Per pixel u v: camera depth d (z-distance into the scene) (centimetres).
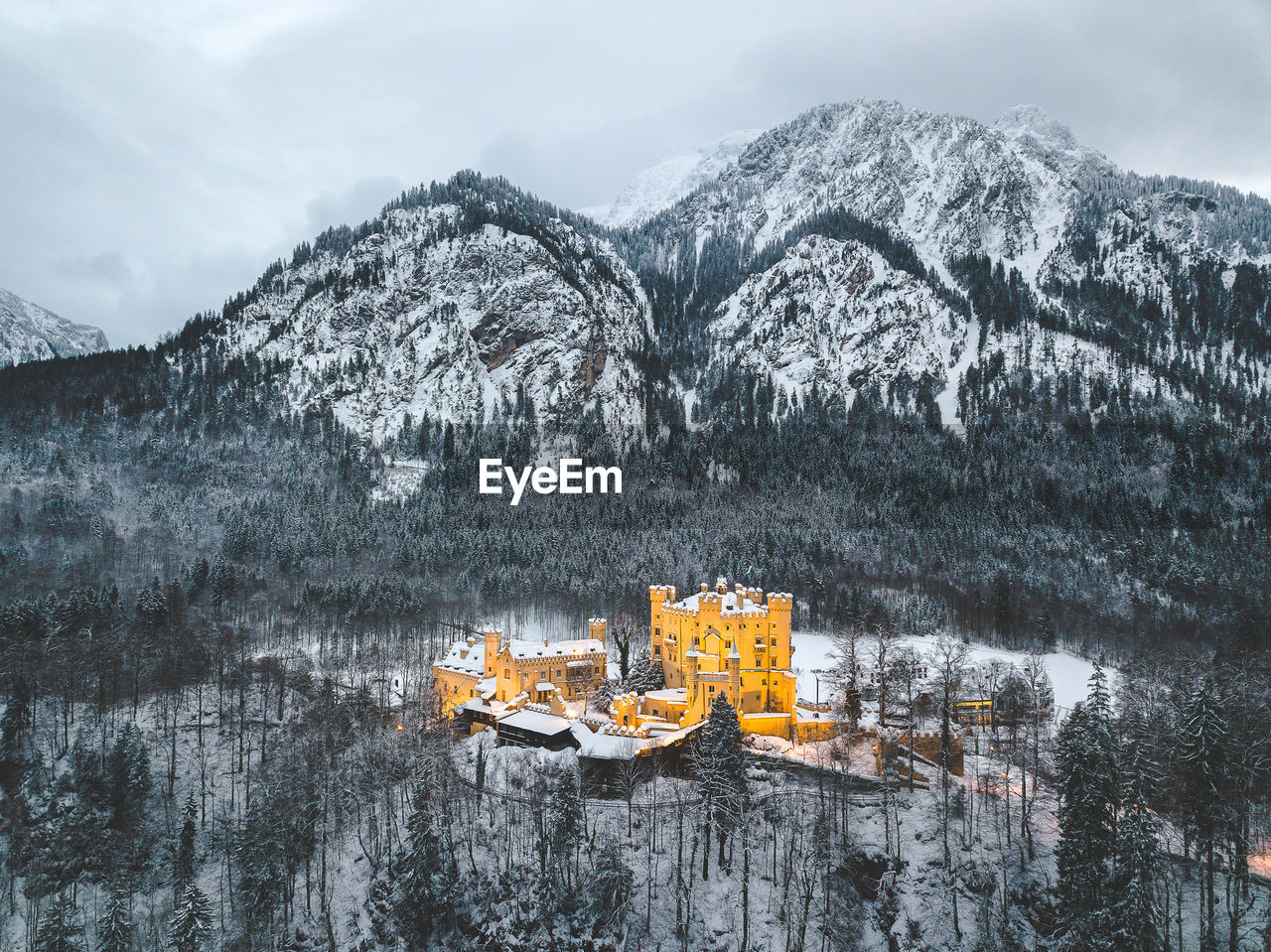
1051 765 10744
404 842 10350
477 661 15825
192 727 13862
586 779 10888
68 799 11800
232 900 10369
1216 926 7656
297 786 11156
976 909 8419
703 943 8756
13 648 15375
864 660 14738
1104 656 19825
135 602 19912
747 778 10194
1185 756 7919
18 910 10588
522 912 9312
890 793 10044
